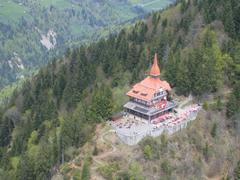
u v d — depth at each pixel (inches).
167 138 7322.8
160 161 6993.1
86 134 7568.9
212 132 7844.5
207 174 7426.2
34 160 7504.9
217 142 7780.5
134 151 7017.7
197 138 7623.0
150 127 7677.2
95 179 6648.6
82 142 7485.2
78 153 7303.2
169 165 6978.4
